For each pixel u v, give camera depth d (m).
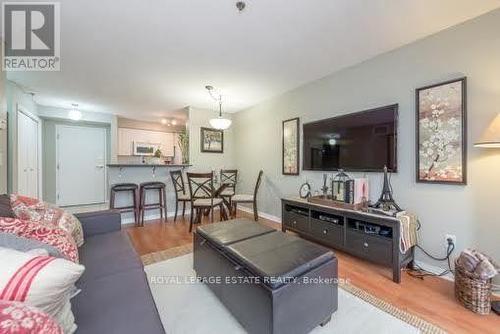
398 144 2.51
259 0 1.75
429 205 2.29
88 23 2.02
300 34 2.22
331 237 2.72
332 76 3.19
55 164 5.47
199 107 4.94
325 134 3.26
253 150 4.81
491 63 1.91
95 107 4.97
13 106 3.41
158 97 4.22
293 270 1.41
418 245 2.36
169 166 4.51
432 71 2.24
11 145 3.35
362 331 1.53
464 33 2.04
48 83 3.46
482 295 1.67
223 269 1.73
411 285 2.07
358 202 2.57
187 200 4.27
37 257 0.81
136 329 0.94
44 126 5.33
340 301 1.85
